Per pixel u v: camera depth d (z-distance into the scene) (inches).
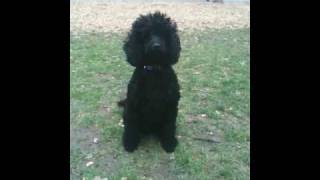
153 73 53.6
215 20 142.4
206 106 69.7
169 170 53.0
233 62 92.4
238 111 68.6
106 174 52.1
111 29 123.3
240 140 60.1
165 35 54.5
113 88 76.0
